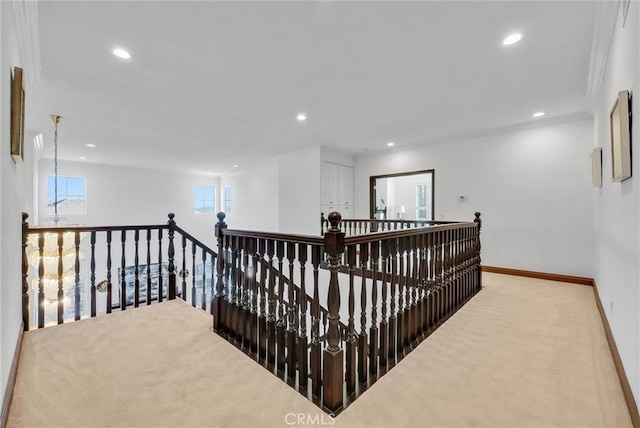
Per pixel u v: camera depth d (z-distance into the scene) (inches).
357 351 71.0
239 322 88.5
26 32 76.4
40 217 268.7
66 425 53.8
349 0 74.7
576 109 153.1
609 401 62.0
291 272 73.9
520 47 96.4
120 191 322.7
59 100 136.2
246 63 105.5
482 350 84.5
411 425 54.8
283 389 65.9
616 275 84.1
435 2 75.8
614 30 81.5
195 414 57.2
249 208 366.3
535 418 56.7
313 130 191.0
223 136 204.2
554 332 96.7
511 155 185.6
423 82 121.5
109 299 115.5
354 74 114.3
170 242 131.7
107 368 73.2
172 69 109.1
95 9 76.6
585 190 159.8
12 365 66.6
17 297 81.5
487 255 194.5
